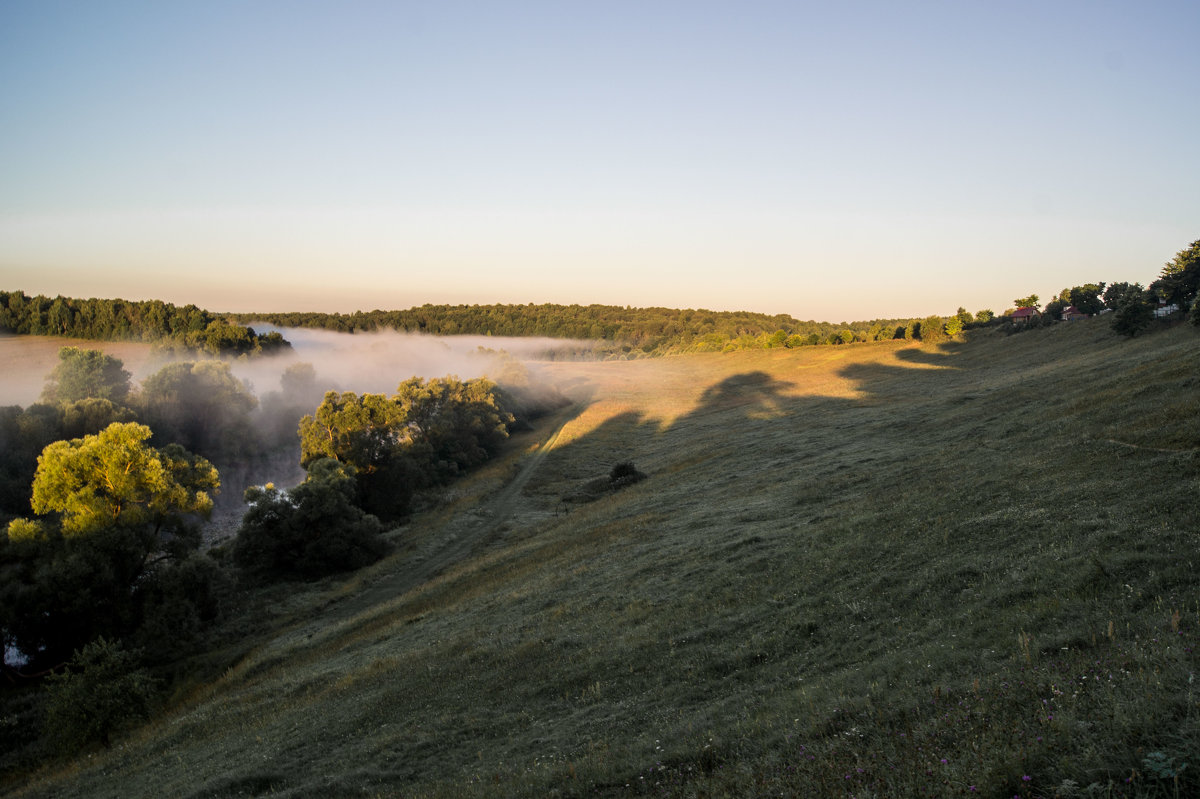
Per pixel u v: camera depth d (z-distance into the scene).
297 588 46.75
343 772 15.69
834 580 20.83
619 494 57.22
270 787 16.06
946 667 11.96
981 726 8.39
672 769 10.98
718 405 107.38
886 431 56.56
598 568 32.38
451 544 52.94
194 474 45.12
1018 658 11.12
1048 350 95.94
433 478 76.50
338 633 35.44
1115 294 109.06
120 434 40.75
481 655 23.25
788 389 111.94
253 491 49.88
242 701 26.84
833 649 15.70
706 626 20.22
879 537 23.64
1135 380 39.75
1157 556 13.73
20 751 29.17
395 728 18.44
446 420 82.69
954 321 139.25
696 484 50.62
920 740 8.56
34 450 66.31
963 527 21.36
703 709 14.20
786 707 12.42
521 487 71.50
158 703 31.33
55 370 84.56
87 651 29.09
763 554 26.19
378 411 69.56
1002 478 26.45
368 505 67.31
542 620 26.16
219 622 41.31
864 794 7.35
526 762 13.73
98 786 21.30
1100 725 7.15
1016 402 51.41
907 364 117.50
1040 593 14.34
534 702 18.12
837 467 43.56
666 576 27.56
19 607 35.94
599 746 13.41
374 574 47.53
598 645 21.17
